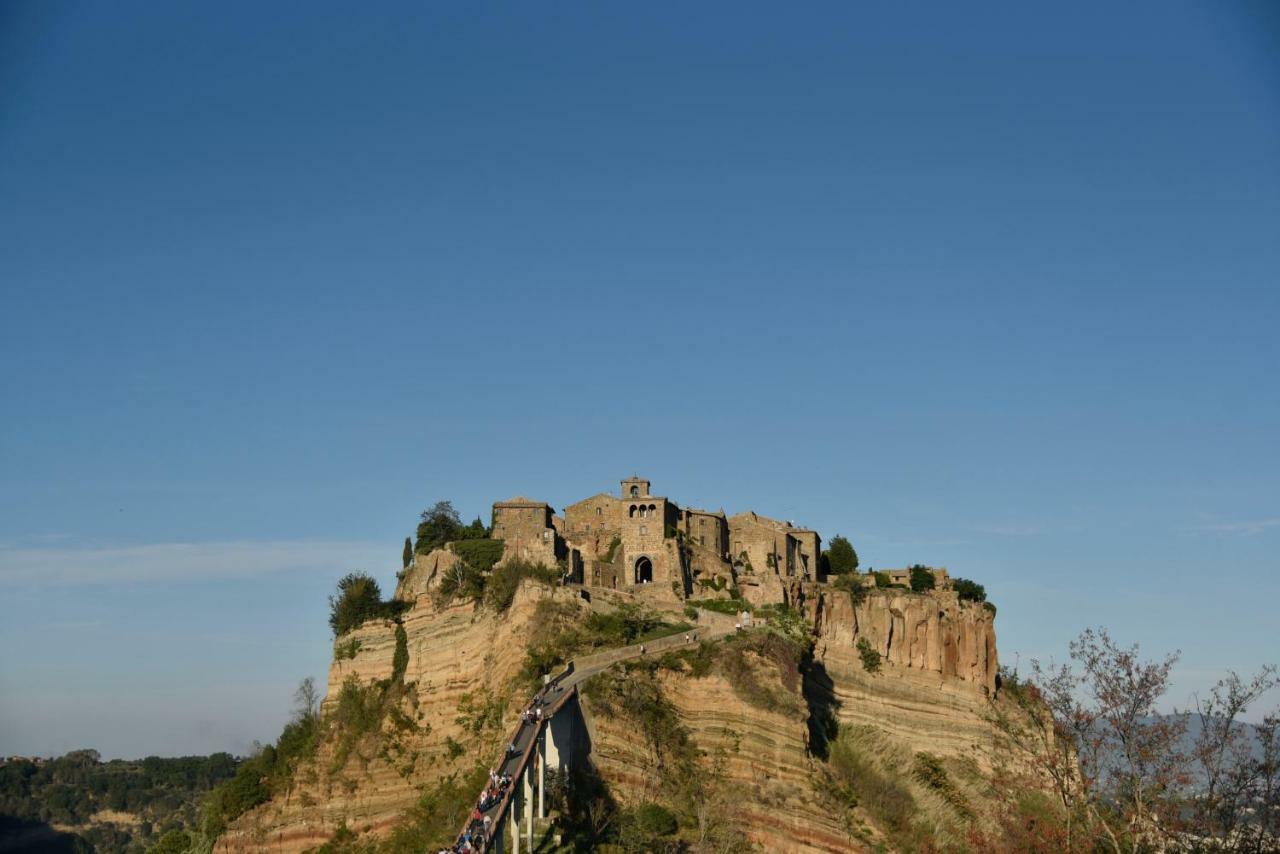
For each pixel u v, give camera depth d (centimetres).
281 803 19900
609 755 15925
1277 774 10325
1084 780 11388
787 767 17100
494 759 16975
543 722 14400
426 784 18612
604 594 19650
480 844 11488
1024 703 14638
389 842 17450
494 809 12400
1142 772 10856
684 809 15888
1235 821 10438
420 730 19500
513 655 18425
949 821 17838
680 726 17125
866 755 19575
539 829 13850
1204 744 10675
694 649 18162
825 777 17875
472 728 18575
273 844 19388
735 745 17062
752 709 17388
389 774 19138
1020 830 12119
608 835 14700
